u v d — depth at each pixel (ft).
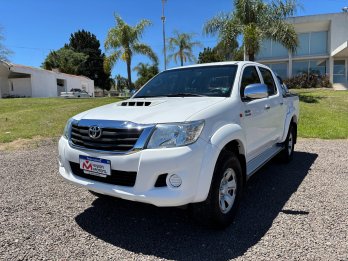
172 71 16.76
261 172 18.86
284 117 18.99
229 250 10.25
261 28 54.85
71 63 194.90
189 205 11.49
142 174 9.98
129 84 82.02
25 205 14.19
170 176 9.93
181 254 10.11
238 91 13.53
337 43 90.43
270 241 10.73
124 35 78.38
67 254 10.16
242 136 12.36
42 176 18.54
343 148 25.12
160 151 9.91
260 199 14.55
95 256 10.04
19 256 10.03
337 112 42.73
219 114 11.44
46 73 128.77
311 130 32.53
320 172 18.60
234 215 12.12
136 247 10.58
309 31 95.86
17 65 112.57
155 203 9.95
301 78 91.09
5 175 18.81
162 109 11.32
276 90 18.53
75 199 14.87
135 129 10.21
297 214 12.80
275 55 98.37
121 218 12.80
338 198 14.42
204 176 10.21
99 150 10.77
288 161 20.59
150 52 80.79
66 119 41.42
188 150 9.93
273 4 55.62
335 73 94.38
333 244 10.41
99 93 206.59
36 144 28.17
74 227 12.05
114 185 10.62
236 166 11.94
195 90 14.39
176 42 123.34
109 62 80.69
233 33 54.44
